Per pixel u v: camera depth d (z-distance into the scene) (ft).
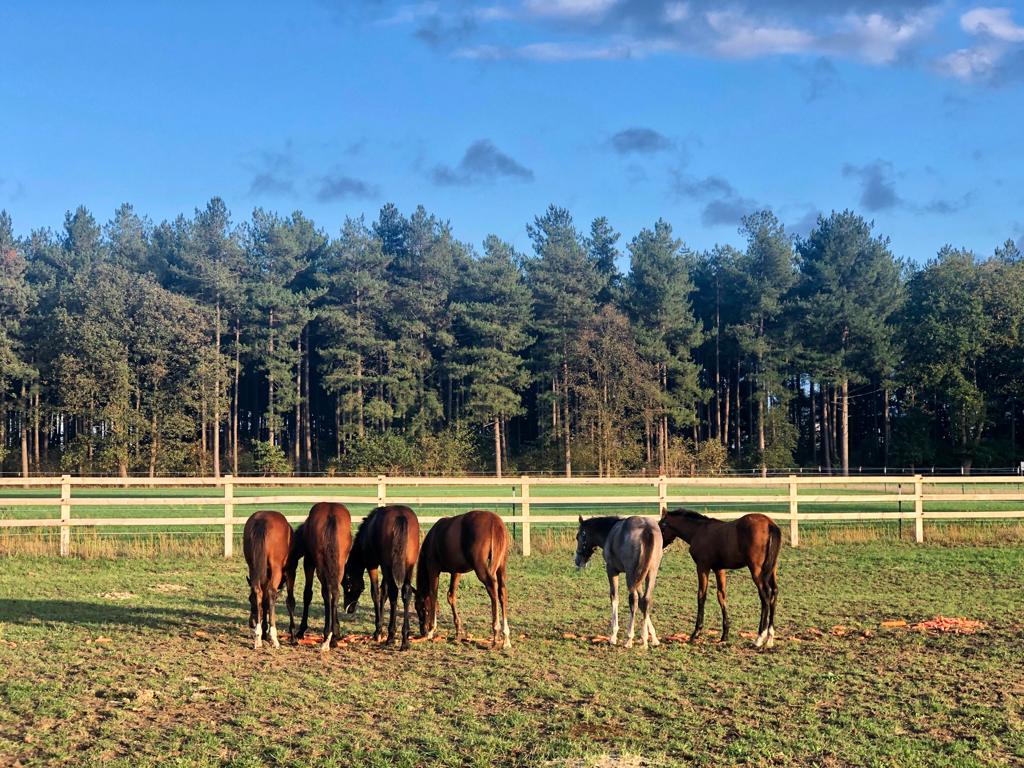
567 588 52.49
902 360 212.02
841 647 37.76
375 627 41.52
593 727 26.94
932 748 25.31
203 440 209.15
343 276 232.53
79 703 28.76
